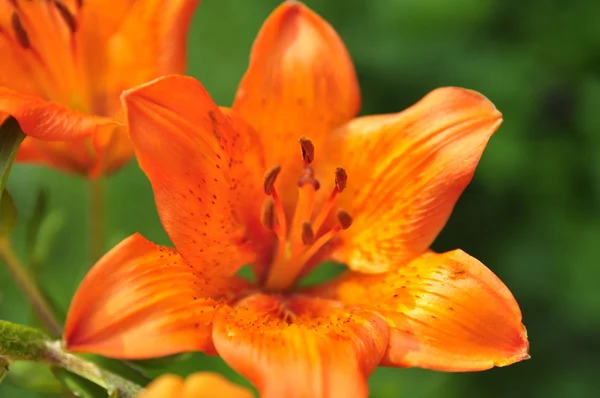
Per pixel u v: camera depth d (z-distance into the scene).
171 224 0.43
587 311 0.71
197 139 0.44
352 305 0.46
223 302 0.45
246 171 0.46
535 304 0.73
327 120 0.47
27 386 0.47
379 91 0.75
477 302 0.43
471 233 0.75
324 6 0.76
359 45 0.75
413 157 0.45
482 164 0.73
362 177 0.46
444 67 0.74
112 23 0.48
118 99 0.48
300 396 0.41
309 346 0.42
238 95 0.46
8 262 0.46
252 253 0.46
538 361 0.72
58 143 0.48
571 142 0.74
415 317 0.44
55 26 0.49
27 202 0.67
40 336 0.44
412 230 0.45
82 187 0.69
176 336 0.42
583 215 0.73
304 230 0.45
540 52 0.75
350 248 0.47
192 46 0.73
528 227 0.74
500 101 0.73
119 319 0.42
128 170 0.68
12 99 0.44
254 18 0.75
